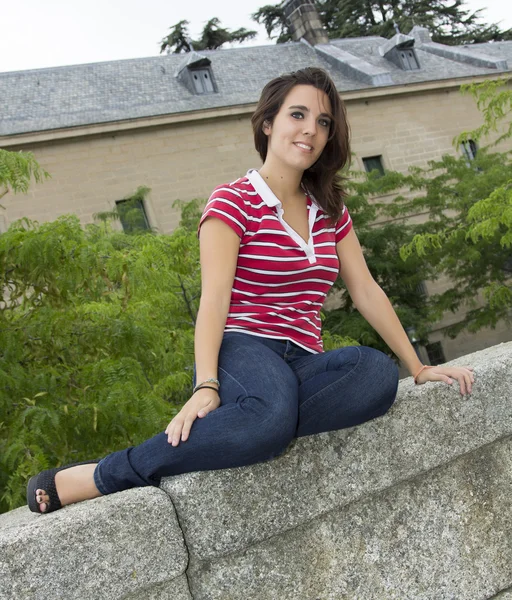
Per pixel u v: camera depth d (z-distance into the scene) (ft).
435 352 95.61
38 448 14.47
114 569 6.15
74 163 83.10
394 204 74.95
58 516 6.32
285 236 7.75
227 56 105.40
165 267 17.67
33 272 15.66
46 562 5.94
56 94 92.32
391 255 73.41
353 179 94.89
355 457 7.46
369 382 7.26
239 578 6.87
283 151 8.02
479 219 29.27
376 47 115.24
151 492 6.49
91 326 17.17
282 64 107.14
